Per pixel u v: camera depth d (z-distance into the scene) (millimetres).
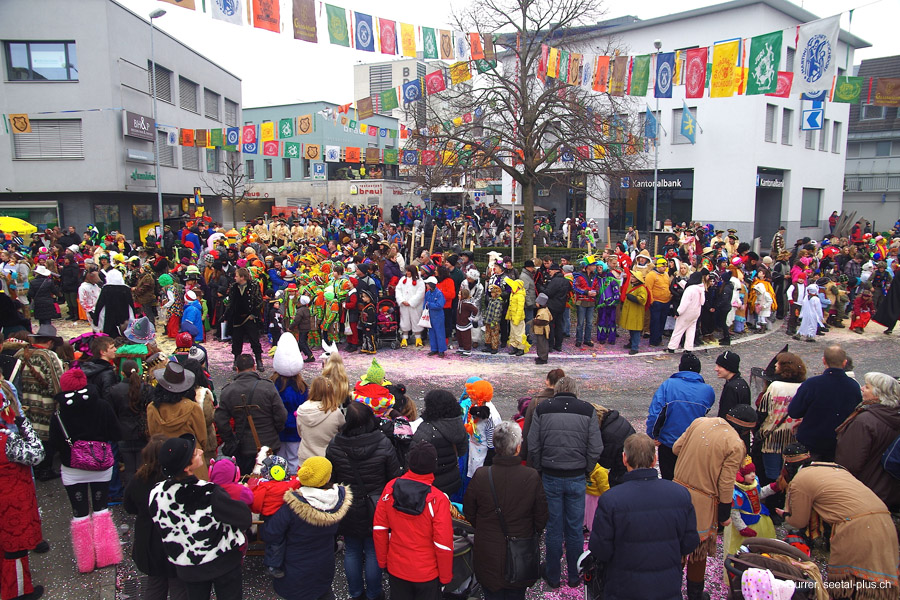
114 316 9930
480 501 4125
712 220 30281
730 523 4875
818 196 35781
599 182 28547
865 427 4816
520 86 18359
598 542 3547
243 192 39031
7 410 4426
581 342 13164
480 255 22672
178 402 5113
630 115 24953
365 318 12219
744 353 12875
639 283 12414
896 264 15672
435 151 17656
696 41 29406
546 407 4914
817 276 16516
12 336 6188
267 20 8367
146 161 27719
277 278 13133
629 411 9008
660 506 3531
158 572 3785
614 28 31125
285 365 5973
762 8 27594
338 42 9148
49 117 25062
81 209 26172
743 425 4930
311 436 5188
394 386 5816
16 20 24469
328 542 4066
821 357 12562
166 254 19688
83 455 4828
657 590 3461
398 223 36750
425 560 3865
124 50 26172
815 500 4148
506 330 12961
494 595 4133
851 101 10742
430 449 3926
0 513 4406
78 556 4953
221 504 3666
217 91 36406
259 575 5016
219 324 13391
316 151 16875
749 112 28828
